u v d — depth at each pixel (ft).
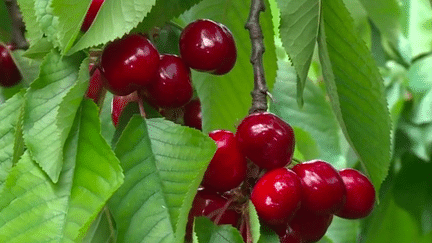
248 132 2.63
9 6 3.29
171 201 2.56
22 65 3.23
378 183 2.87
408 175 3.99
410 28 4.34
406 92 4.05
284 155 2.64
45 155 2.56
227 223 2.62
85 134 2.58
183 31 2.72
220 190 2.64
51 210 2.55
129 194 2.57
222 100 3.02
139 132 2.61
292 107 3.34
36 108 2.58
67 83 2.60
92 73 2.65
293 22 2.77
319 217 2.67
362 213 2.72
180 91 2.68
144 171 2.58
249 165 2.66
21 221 2.55
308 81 3.39
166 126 2.61
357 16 3.68
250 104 3.02
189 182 2.57
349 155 3.71
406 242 4.22
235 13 3.01
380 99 2.84
